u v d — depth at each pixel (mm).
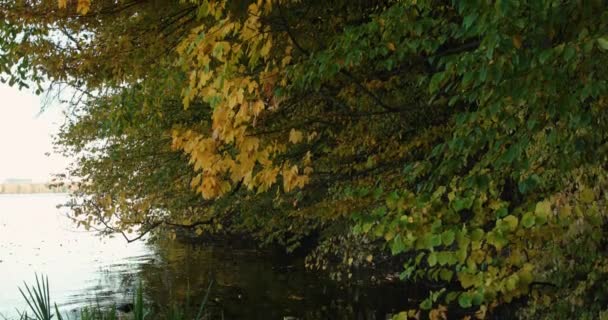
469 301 3982
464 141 3811
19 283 17656
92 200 11594
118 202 11195
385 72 7145
